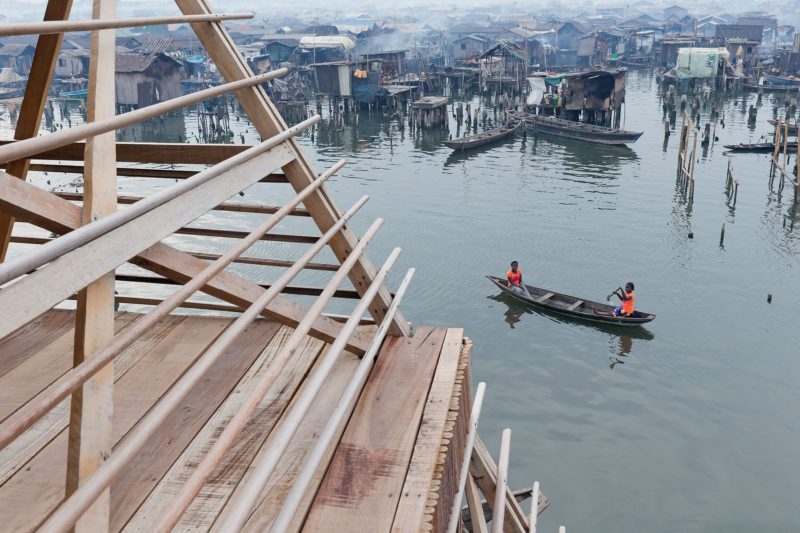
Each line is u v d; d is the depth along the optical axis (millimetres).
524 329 28375
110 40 2391
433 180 54344
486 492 5562
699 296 31281
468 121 76812
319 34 155750
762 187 49219
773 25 194000
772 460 20078
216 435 3439
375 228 4062
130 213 1949
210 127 82188
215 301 29594
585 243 38656
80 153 3738
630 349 26484
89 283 1832
